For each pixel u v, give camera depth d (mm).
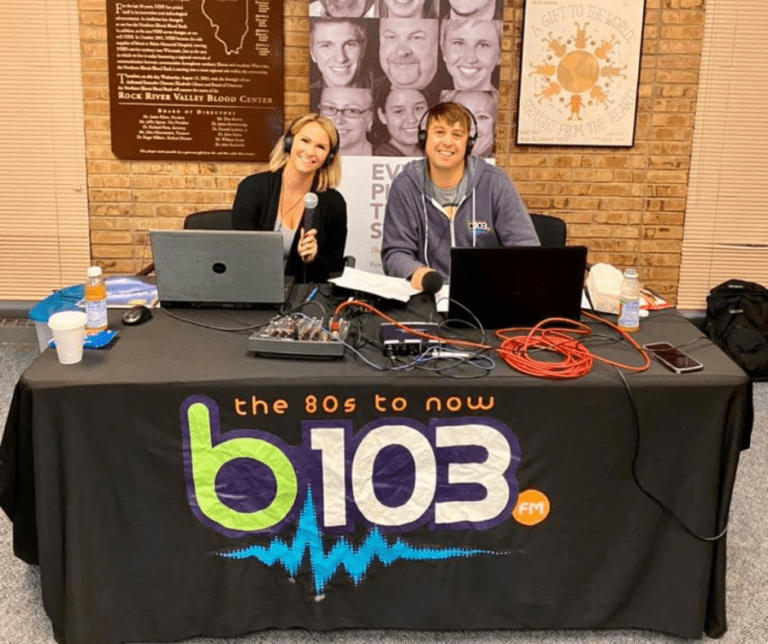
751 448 3391
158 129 4207
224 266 2457
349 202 4094
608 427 2084
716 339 4219
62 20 4133
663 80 4262
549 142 4289
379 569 2176
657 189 4402
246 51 4109
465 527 2148
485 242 3357
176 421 2041
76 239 4434
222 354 2180
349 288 2549
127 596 2133
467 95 3984
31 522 2186
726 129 4340
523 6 4113
